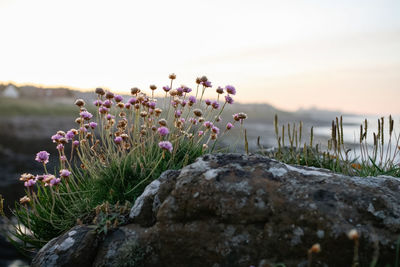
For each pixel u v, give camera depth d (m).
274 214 0.53
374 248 0.49
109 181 0.72
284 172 0.58
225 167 0.59
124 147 0.76
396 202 0.53
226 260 0.54
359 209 0.52
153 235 0.57
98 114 0.78
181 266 0.55
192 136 0.79
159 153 0.77
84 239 0.59
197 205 0.56
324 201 0.53
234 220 0.55
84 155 0.79
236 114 0.79
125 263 0.56
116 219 0.61
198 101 0.79
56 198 0.77
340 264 0.50
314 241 0.51
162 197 0.59
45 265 0.58
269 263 0.52
